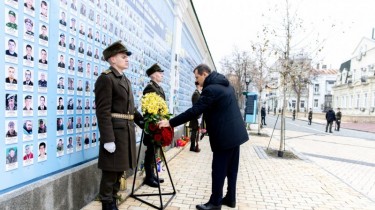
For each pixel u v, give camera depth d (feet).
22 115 7.94
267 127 74.84
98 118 9.74
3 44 7.18
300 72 33.55
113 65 10.52
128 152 10.61
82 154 11.27
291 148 34.58
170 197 13.80
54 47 9.23
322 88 209.67
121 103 10.30
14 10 7.48
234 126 12.11
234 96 12.64
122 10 14.49
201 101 11.93
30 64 8.18
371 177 22.00
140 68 17.69
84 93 11.22
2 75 7.19
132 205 12.41
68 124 10.22
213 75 12.58
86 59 11.23
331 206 14.17
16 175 7.81
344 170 24.06
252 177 19.16
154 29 20.68
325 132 68.80
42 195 8.70
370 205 14.60
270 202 14.26
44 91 8.84
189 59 40.01
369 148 40.96
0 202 7.09
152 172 15.53
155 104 12.46
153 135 12.55
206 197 14.11
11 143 7.58
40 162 8.79
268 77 55.83
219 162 12.23
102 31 12.42
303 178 19.48
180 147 27.91
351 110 147.43
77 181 10.64
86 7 11.06
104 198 10.46
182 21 31.19
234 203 13.21
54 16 9.16
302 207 13.80
